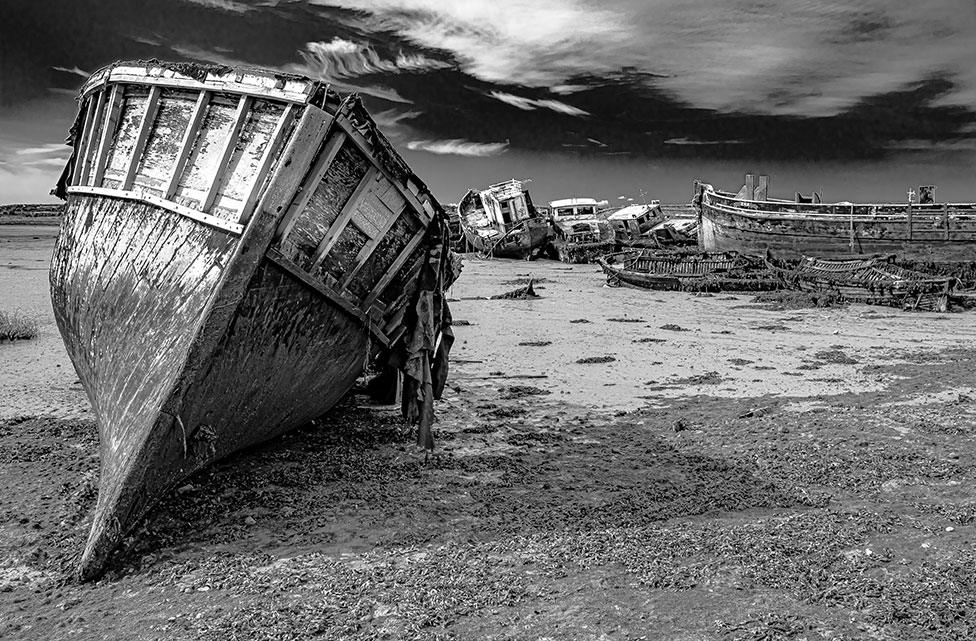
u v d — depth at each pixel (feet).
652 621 17.61
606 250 156.46
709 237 134.72
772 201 129.08
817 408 38.29
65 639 16.90
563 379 46.47
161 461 22.17
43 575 20.07
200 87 26.05
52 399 38.99
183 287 24.98
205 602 18.58
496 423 36.11
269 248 24.08
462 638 16.93
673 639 16.85
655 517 24.31
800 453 30.58
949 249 110.93
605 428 35.27
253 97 24.88
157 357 24.39
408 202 27.71
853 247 117.08
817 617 17.65
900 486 26.86
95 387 29.35
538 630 17.25
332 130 24.59
